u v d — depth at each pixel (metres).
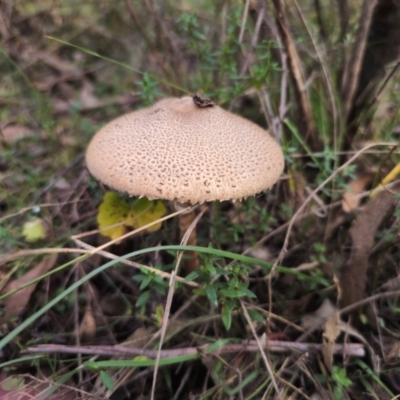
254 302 0.20
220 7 0.27
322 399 0.17
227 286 0.17
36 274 0.20
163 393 0.18
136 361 0.16
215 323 0.19
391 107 0.24
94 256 0.22
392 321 0.19
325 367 0.18
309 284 0.21
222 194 0.15
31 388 0.16
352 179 0.23
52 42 0.33
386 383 0.18
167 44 0.28
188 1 0.31
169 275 0.17
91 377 0.17
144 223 0.21
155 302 0.20
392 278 0.20
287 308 0.20
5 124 0.28
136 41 0.32
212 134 0.17
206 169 0.16
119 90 0.32
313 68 0.24
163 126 0.17
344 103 0.23
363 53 0.22
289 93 0.25
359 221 0.19
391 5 0.21
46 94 0.31
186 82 0.28
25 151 0.26
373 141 0.24
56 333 0.19
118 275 0.21
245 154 0.17
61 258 0.21
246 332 0.19
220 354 0.18
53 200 0.24
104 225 0.21
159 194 0.15
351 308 0.19
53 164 0.26
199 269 0.16
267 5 0.24
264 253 0.22
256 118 0.27
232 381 0.17
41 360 0.18
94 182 0.23
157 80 0.25
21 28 0.32
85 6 0.33
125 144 0.17
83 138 0.27
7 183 0.25
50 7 0.32
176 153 0.16
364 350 0.18
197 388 0.18
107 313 0.21
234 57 0.27
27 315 0.19
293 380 0.18
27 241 0.21
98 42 0.34
